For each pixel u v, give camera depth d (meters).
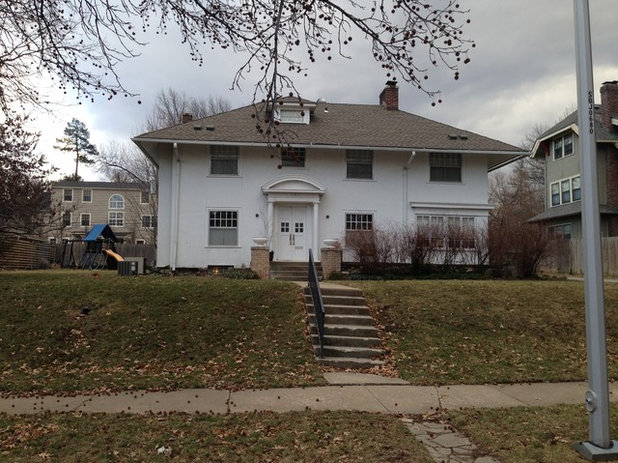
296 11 5.85
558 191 31.52
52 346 9.20
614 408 6.31
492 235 18.06
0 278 14.60
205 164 20.42
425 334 10.05
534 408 6.42
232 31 6.29
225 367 8.28
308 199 20.31
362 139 20.98
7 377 7.88
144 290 11.88
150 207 44.38
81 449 4.78
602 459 4.57
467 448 4.94
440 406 6.54
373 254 17.52
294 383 7.54
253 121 21.78
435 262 17.86
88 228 50.66
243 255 20.30
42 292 11.73
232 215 20.45
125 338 9.49
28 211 17.00
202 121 21.55
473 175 21.53
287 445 4.91
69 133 58.69
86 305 10.95
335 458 4.60
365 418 5.88
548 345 9.84
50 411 6.19
